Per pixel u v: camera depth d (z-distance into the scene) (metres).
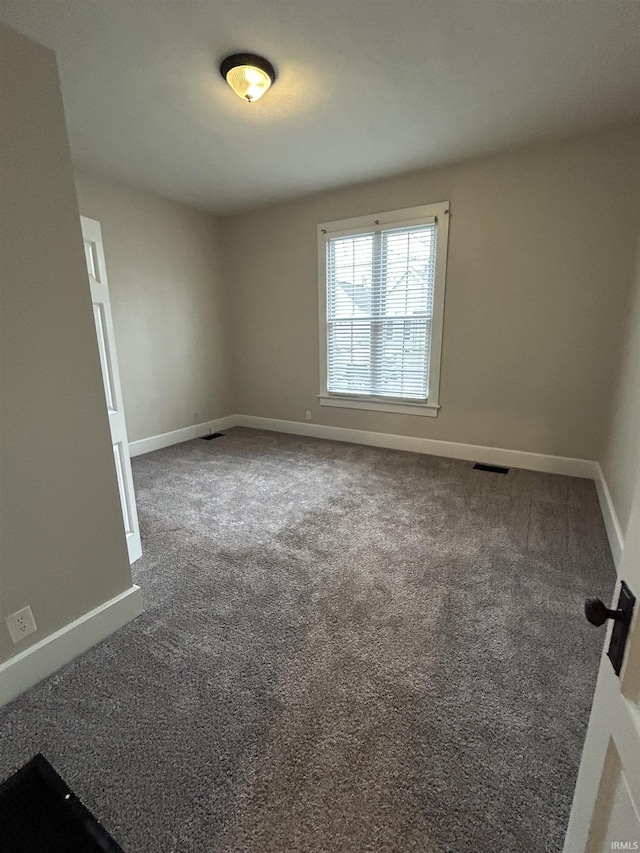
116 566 1.62
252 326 4.91
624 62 2.06
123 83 2.20
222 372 5.09
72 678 1.40
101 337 1.85
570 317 3.12
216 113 2.51
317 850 0.93
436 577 1.96
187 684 1.37
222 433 4.97
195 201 4.25
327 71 2.12
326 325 4.32
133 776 1.08
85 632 1.51
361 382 4.26
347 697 1.32
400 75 2.16
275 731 1.21
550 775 1.08
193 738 1.19
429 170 3.41
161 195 4.06
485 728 1.21
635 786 0.45
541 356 3.29
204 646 1.54
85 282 1.42
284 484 3.21
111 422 1.92
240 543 2.30
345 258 4.05
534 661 1.46
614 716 0.54
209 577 1.98
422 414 3.94
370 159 3.20
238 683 1.38
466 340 3.57
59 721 1.24
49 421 1.36
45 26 1.77
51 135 1.28
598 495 2.91
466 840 0.94
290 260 4.41
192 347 4.66
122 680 1.39
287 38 1.88
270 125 2.66
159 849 0.93
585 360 3.13
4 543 1.28
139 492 3.08
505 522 2.52
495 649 1.51
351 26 1.81
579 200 2.94
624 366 2.65
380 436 4.25
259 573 2.01
